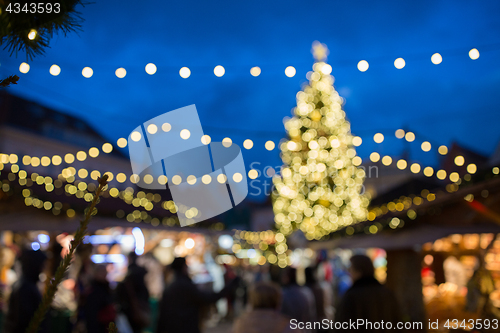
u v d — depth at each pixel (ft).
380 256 34.09
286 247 43.06
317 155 37.09
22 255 12.32
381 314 9.46
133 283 17.16
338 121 46.29
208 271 32.83
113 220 17.47
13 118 75.56
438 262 17.40
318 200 39.32
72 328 15.78
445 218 11.23
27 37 3.53
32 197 14.58
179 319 13.71
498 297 15.35
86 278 16.46
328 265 32.68
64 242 14.98
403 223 11.46
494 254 16.53
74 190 16.60
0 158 16.43
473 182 10.54
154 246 28.73
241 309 35.37
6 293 15.58
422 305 13.26
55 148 81.41
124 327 16.06
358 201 35.70
